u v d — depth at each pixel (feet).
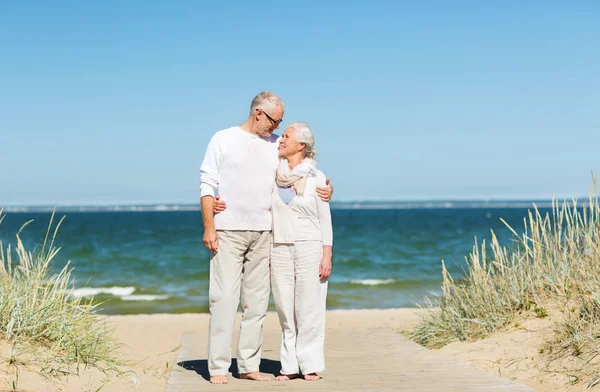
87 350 17.25
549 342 17.65
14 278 18.02
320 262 15.19
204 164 14.94
